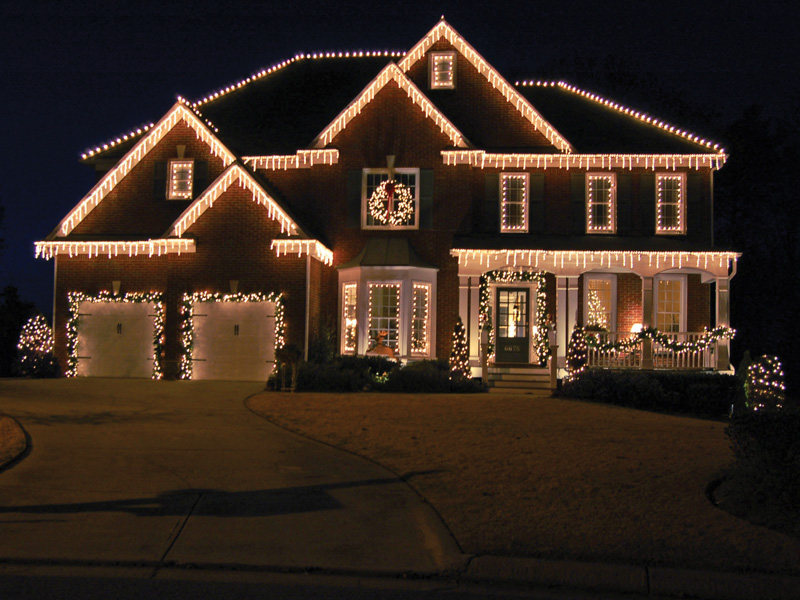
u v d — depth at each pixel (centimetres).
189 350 2155
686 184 2380
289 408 1523
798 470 811
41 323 2342
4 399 1567
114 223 2389
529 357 2383
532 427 1327
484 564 685
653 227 2381
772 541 736
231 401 1652
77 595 628
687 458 1074
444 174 2339
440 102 2452
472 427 1323
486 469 1018
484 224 2370
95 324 2311
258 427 1343
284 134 2523
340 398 1664
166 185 2389
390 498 903
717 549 717
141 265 2320
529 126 2422
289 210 2278
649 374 2000
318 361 2112
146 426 1327
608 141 2423
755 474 838
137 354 2286
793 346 3394
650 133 2448
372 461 1093
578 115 2553
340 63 2808
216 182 2167
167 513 838
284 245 2122
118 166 2392
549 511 830
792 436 820
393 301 2233
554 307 2369
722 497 884
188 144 2397
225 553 722
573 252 2194
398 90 2361
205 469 1030
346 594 639
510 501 870
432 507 859
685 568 677
